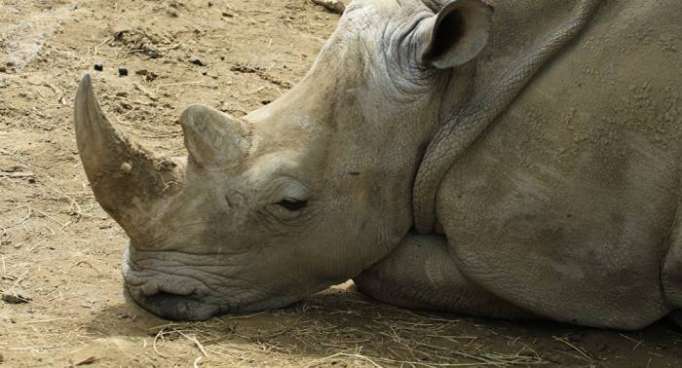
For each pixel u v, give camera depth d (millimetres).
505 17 10891
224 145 10594
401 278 11422
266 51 18969
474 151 10898
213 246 10703
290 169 10602
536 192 10789
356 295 11859
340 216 10836
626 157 10625
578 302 11109
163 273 10680
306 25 20375
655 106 10539
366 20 10977
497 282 11070
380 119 10773
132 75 17344
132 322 10766
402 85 10789
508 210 10875
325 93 10766
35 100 16047
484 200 10914
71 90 16500
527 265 10992
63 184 13961
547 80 10750
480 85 10891
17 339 10266
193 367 9969
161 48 18250
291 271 10992
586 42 10727
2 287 11344
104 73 17172
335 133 10711
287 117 10766
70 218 13164
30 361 9844
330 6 21078
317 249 10930
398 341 10867
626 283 11000
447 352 10781
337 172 10734
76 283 11555
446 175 10961
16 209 13172
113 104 16328
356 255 11086
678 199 10641
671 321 11727
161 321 10805
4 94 16062
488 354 10812
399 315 11430
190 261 10695
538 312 11180
